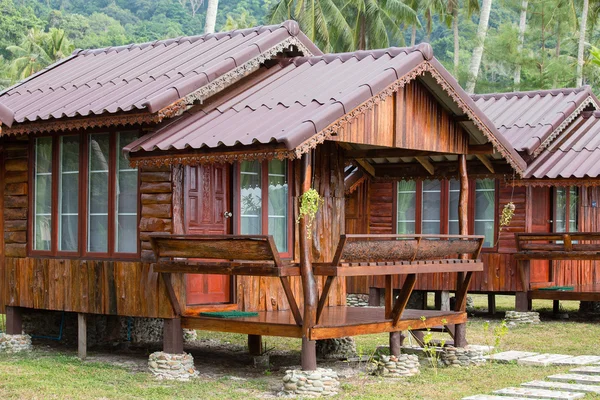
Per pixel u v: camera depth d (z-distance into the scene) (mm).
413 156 14312
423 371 12977
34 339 15266
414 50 12531
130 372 12500
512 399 10695
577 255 18062
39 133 14227
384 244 11711
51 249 14031
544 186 18625
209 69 12570
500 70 45250
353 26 41281
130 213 12984
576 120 20562
